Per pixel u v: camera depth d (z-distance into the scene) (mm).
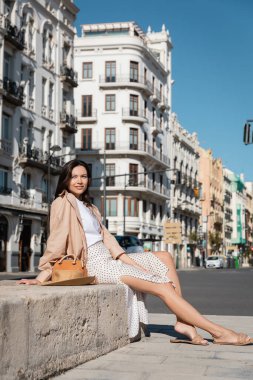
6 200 35875
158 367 4211
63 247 5223
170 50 75750
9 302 3270
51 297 3824
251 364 4344
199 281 26703
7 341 3225
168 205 72312
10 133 36719
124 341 5238
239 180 132375
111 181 60812
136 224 60406
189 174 84938
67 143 45750
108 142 61500
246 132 23297
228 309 12031
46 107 41906
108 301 4883
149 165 64750
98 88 62062
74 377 3828
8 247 36375
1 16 35188
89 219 5406
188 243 81750
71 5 45969
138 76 62500
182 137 79625
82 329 4355
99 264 5281
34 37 40094
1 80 34812
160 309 11938
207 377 3857
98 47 62438
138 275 5180
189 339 5531
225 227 117188
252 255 136125
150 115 65750
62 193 5469
